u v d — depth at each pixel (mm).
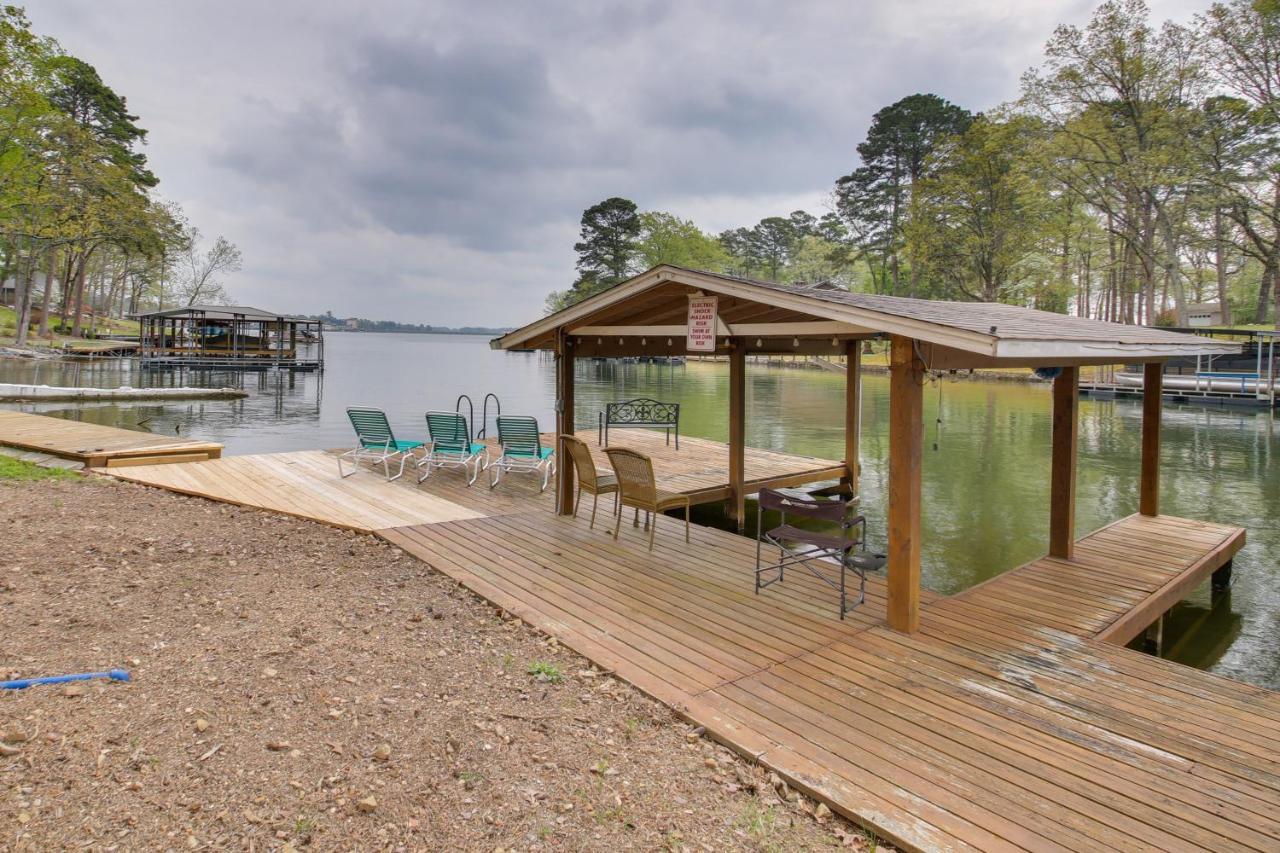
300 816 2061
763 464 9258
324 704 2748
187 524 5625
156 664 3021
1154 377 6457
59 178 30859
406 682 3002
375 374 37094
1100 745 2643
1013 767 2482
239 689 2828
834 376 39719
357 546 5293
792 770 2441
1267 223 27844
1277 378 25922
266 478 7746
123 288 55781
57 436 9555
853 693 3059
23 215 29750
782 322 4730
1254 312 43188
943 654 3506
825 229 63938
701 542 5590
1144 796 2312
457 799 2191
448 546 5297
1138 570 5004
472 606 4102
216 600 3900
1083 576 4867
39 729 2428
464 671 3166
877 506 9008
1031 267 35688
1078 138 28141
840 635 3738
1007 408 21641
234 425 16469
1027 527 7828
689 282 4598
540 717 2773
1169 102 26094
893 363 3736
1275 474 11695
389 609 3930
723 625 3850
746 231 73375
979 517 8281
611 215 58469
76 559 4473
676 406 10945
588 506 6836
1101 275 40906
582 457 5949
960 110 45656
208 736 2461
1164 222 28172
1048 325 4516
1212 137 24984
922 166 45562
